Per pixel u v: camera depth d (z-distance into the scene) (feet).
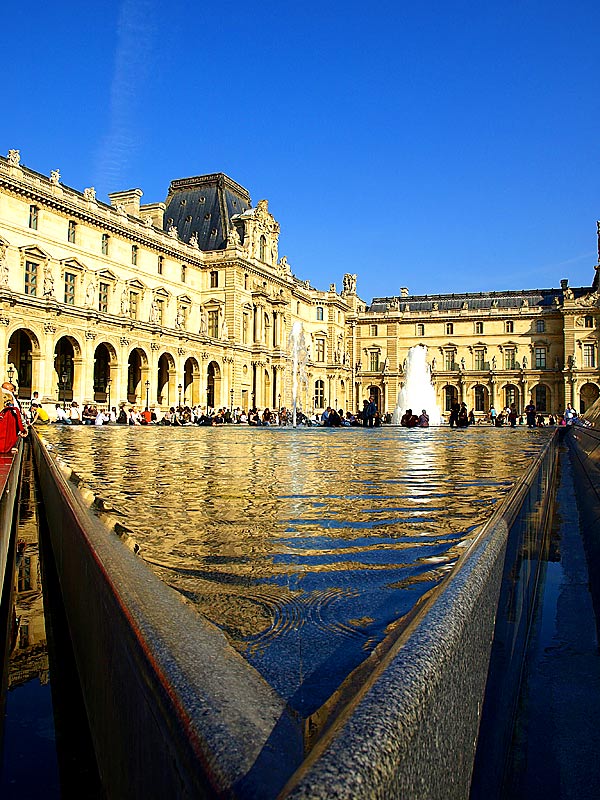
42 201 233.14
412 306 499.51
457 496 34.78
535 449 86.17
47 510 45.57
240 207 375.25
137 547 20.97
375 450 83.15
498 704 11.48
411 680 6.09
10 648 24.84
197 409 285.84
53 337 227.40
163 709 7.12
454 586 9.76
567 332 433.89
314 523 26.03
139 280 284.41
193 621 10.39
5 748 16.98
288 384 385.70
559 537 36.70
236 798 4.87
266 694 7.80
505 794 11.46
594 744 13.60
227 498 33.71
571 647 19.65
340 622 13.24
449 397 476.54
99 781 14.40
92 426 202.08
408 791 5.16
